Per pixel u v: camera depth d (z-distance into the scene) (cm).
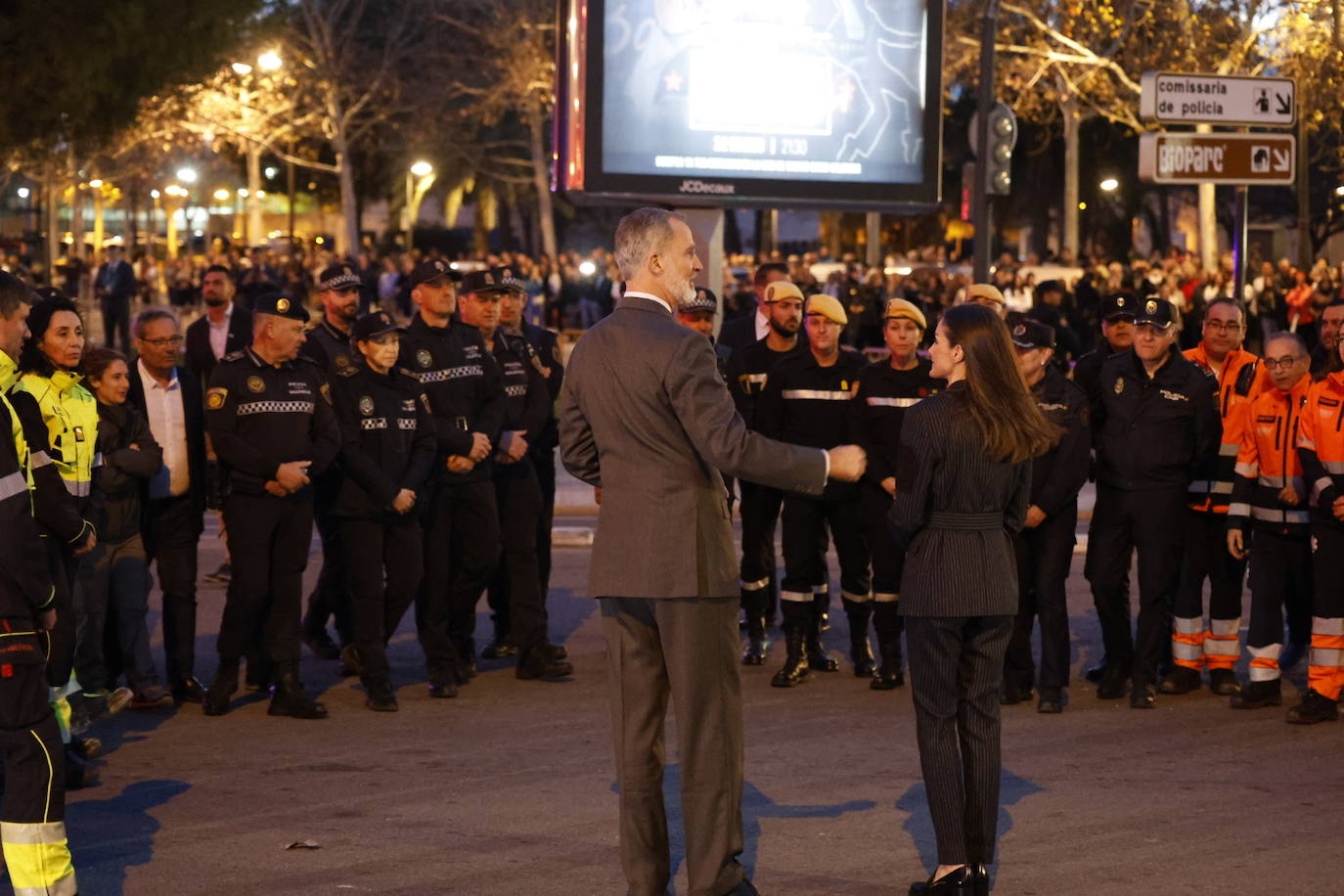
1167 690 879
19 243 4462
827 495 895
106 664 850
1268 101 1188
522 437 895
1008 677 855
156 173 6981
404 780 706
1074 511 834
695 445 503
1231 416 845
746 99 1512
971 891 546
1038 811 656
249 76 5006
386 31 6234
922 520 551
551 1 5662
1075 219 4828
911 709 841
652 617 521
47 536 577
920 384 865
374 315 827
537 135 5903
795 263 3475
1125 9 3488
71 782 692
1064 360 1891
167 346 843
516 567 907
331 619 1102
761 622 955
